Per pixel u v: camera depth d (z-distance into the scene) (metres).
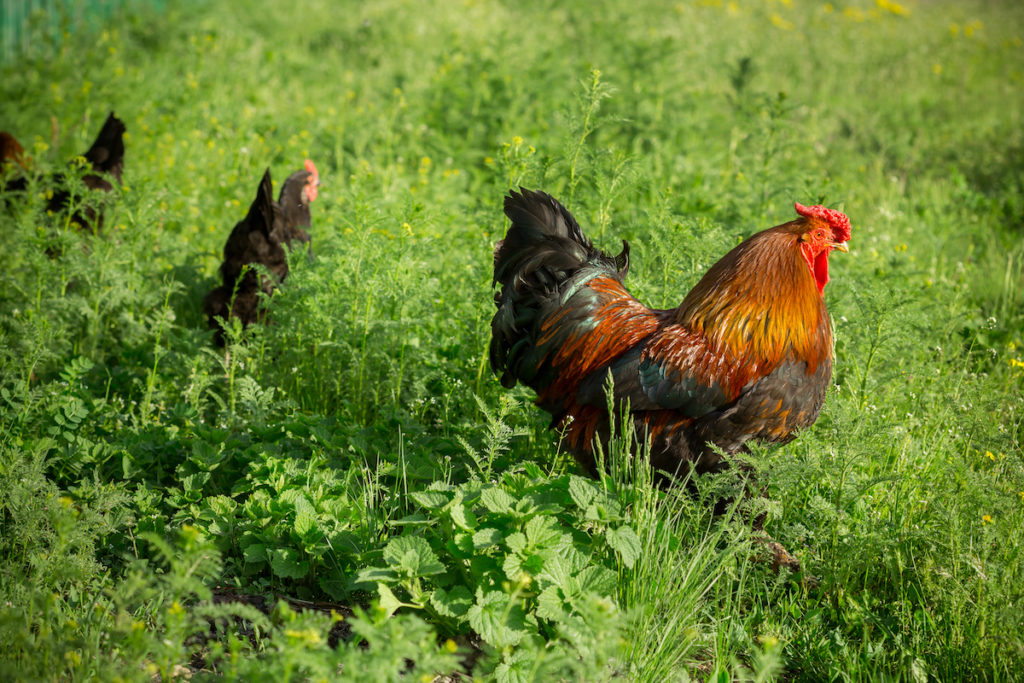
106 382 5.90
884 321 5.23
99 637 3.22
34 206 6.88
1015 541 4.05
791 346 4.09
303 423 5.18
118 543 4.12
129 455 4.67
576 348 4.37
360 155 9.82
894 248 7.89
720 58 16.53
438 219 6.34
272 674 2.74
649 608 3.47
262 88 13.01
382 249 5.68
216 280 7.29
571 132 5.68
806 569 4.34
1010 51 20.91
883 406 5.35
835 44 20.16
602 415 4.33
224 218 8.73
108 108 11.10
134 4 16.41
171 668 2.86
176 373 5.96
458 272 6.73
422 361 5.87
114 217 6.81
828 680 3.71
